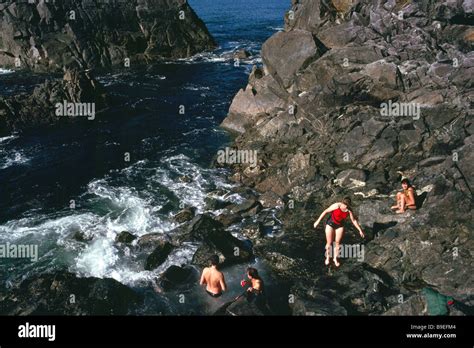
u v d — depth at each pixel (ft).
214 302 52.08
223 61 180.45
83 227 68.23
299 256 58.70
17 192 79.20
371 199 67.67
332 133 81.41
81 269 58.70
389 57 92.79
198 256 58.95
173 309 51.06
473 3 100.17
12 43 166.40
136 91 139.33
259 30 253.03
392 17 105.81
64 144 98.99
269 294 52.85
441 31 104.47
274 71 101.91
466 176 62.23
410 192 59.88
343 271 54.39
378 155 73.51
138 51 184.96
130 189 79.61
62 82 119.03
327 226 56.08
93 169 87.40
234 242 61.11
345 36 103.76
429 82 86.58
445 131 73.92
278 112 96.07
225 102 127.65
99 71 167.63
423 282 51.85
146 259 59.16
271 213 70.13
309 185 73.77
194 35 196.44
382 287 51.03
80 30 172.24
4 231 67.36
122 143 99.25
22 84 148.87
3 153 94.17
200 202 75.05
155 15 186.70
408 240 55.01
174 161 90.53
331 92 87.81
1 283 56.18
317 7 117.08
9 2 166.71
